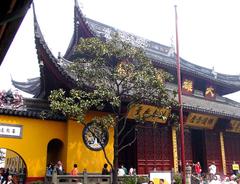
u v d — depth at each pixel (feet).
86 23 83.41
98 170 74.13
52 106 53.52
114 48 57.26
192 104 97.40
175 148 92.38
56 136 71.82
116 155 56.54
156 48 118.52
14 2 18.76
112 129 78.48
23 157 66.44
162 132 91.76
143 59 58.90
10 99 67.00
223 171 103.76
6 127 65.67
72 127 72.79
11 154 101.81
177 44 73.41
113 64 66.85
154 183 66.23
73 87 64.23
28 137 67.87
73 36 90.12
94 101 54.60
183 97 105.81
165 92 58.65
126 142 88.33
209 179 87.56
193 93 113.80
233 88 126.52
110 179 67.82
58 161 71.41
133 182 68.74
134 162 84.74
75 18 85.51
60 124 73.10
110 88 58.03
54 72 68.28
